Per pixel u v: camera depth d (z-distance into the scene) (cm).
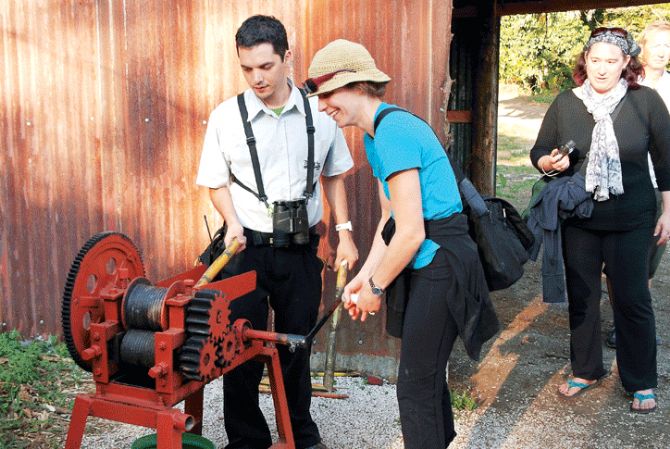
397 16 411
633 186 384
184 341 250
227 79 439
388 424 381
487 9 717
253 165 316
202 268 315
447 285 270
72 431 260
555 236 390
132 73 444
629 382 398
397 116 263
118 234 273
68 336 256
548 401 413
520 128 1720
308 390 339
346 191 431
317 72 268
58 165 458
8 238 467
